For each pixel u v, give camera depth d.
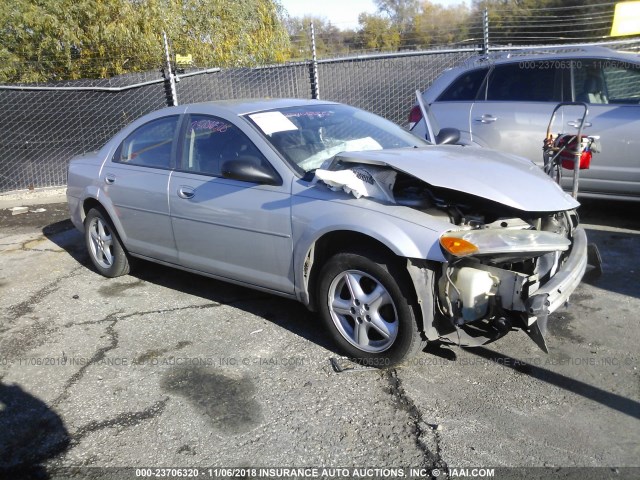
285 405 3.18
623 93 5.96
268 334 4.02
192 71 9.84
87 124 9.55
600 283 4.64
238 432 2.97
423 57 9.95
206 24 14.08
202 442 2.91
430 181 3.24
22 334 4.23
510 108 6.36
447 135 4.61
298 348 3.80
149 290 4.98
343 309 3.56
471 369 3.44
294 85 9.92
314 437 2.91
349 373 3.46
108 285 5.16
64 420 3.14
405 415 3.04
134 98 9.65
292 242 3.67
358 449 2.81
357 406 3.14
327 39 12.74
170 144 4.59
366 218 3.31
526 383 3.27
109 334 4.16
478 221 3.31
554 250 3.05
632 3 10.81
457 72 6.89
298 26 15.81
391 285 3.28
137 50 12.84
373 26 13.62
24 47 12.65
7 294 5.07
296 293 3.79
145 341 4.02
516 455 2.70
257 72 9.84
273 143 3.94
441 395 3.20
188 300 4.71
